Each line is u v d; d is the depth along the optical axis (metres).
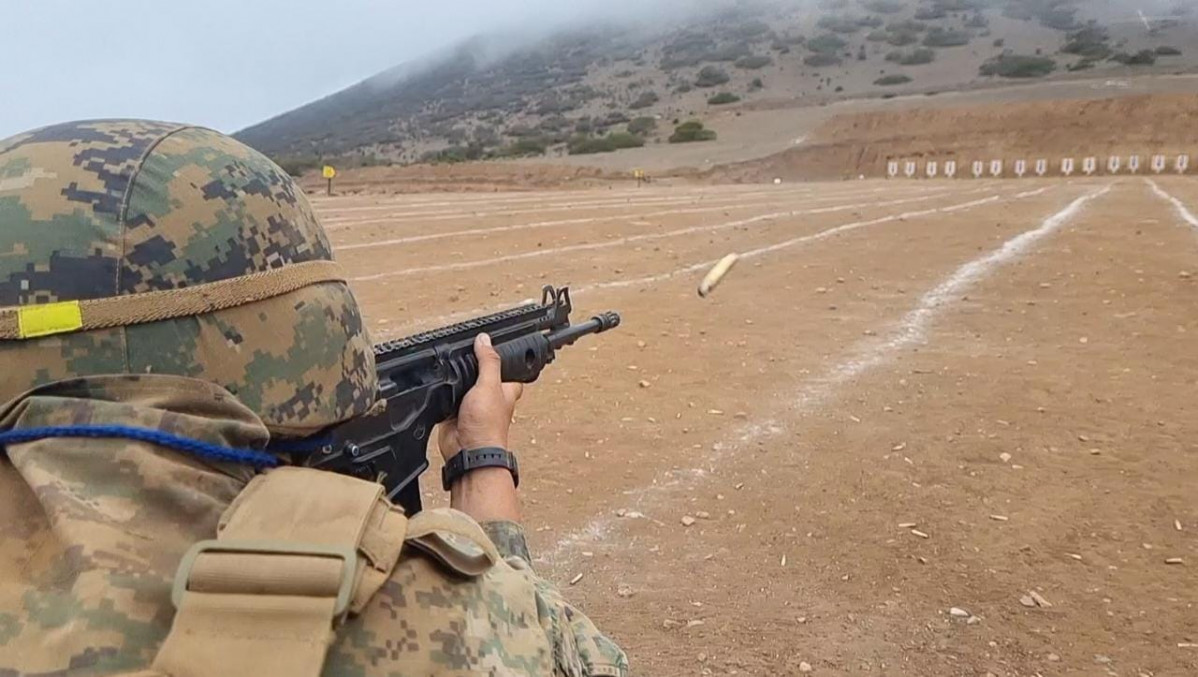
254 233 1.14
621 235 14.88
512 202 23.70
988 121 59.91
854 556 4.25
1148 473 5.16
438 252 12.62
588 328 2.82
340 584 0.93
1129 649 3.57
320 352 1.19
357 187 47.34
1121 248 12.77
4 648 0.90
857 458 5.36
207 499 1.01
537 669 1.13
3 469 1.01
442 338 2.07
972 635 3.65
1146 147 54.28
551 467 5.18
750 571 4.11
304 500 1.00
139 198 1.07
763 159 59.25
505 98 136.88
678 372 6.95
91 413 1.00
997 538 4.43
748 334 8.09
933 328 8.46
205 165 1.14
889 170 56.53
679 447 5.51
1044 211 19.11
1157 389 6.61
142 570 0.93
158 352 1.06
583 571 4.08
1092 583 4.04
